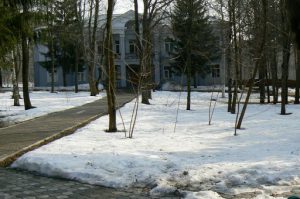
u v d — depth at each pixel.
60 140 12.37
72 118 19.56
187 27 31.25
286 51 22.36
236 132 14.48
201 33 44.78
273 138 12.85
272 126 16.19
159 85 54.31
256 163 8.55
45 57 59.00
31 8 19.72
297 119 19.17
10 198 6.96
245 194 6.88
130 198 6.98
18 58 33.81
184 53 44.34
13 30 19.03
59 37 46.22
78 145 11.30
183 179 7.71
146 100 29.16
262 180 7.53
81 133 14.01
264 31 16.00
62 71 61.00
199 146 11.36
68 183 8.02
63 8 41.78
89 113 22.08
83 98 36.59
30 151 10.54
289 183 7.34
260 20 21.03
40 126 16.55
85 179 8.14
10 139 13.12
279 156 9.54
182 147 11.17
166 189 7.20
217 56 48.69
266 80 32.44
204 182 7.60
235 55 21.92
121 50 59.81
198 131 14.95
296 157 9.33
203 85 58.19
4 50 18.94
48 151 10.35
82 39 39.56
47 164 8.90
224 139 12.80
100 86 50.53
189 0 26.23
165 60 54.78
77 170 8.50
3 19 18.38
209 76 58.00
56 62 56.72
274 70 30.09
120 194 7.21
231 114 22.27
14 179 8.34
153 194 7.18
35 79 64.38
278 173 7.77
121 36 59.97
